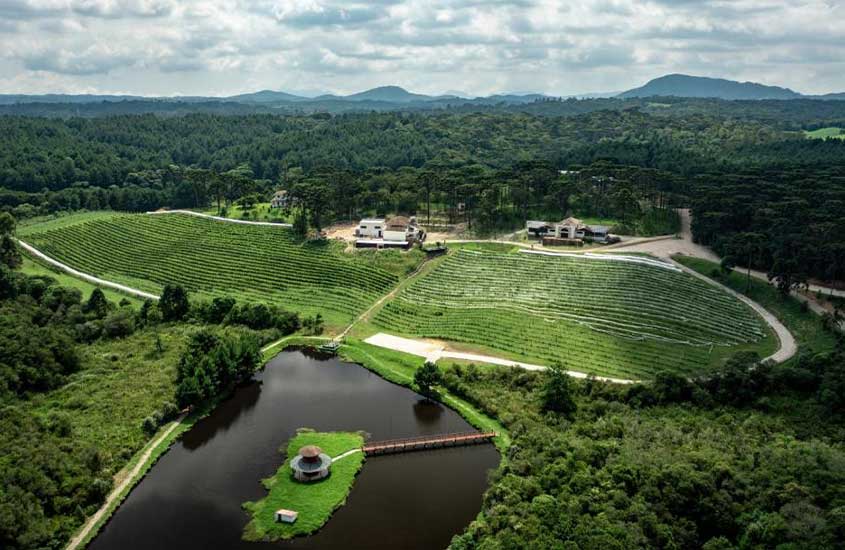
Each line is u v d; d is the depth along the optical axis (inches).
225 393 4763.8
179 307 6067.9
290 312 6141.7
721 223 7716.5
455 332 5733.3
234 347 4911.4
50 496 3243.1
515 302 6274.6
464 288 6766.7
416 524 3289.9
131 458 3799.2
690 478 3075.8
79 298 6067.9
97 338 5536.4
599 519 2827.3
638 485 3134.8
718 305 6127.0
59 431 3846.0
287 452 3946.9
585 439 3695.9
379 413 4507.9
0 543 2881.4
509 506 3161.9
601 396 4399.6
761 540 2719.0
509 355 5231.3
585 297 6230.3
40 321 5492.1
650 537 2780.5
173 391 4498.0
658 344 5285.4
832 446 3494.1
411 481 3698.3
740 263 6899.6
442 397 4694.9
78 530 3164.4
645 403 4284.0
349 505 3457.2
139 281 7573.8
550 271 6929.1
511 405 4409.5
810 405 3998.5
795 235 6909.5
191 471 3730.3
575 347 5265.8
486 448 4089.6
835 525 2628.0
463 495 3565.5
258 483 3614.7
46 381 4564.5
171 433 4119.1
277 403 4662.9
